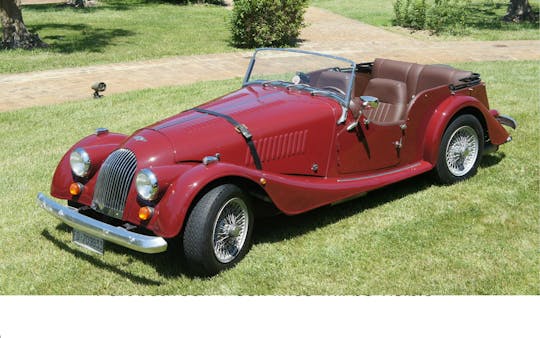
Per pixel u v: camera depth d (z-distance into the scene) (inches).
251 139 201.2
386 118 260.7
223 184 184.9
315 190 205.9
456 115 255.3
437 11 805.9
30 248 206.5
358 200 247.4
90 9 973.2
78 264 196.7
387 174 238.4
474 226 221.8
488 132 267.6
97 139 210.1
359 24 844.6
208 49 627.8
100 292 181.3
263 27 634.8
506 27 789.2
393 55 601.3
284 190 196.4
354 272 191.3
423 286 183.8
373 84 271.1
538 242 209.5
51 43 656.4
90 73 506.3
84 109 379.2
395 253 202.5
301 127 211.3
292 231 219.0
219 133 197.9
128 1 1095.0
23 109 381.7
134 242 171.5
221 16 913.5
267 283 185.2
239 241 193.9
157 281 186.4
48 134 331.9
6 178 268.1
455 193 251.4
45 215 232.8
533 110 367.6
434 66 266.7
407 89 268.5
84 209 200.2
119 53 597.0
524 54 596.4
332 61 229.0
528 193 250.2
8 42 623.2
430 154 248.5
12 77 489.7
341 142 221.6
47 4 1043.9
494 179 265.7
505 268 192.5
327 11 996.6
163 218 173.9
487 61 550.0
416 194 251.1
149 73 506.6
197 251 178.7
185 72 510.9
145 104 388.8
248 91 232.7
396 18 839.7
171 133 194.9
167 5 1046.4
